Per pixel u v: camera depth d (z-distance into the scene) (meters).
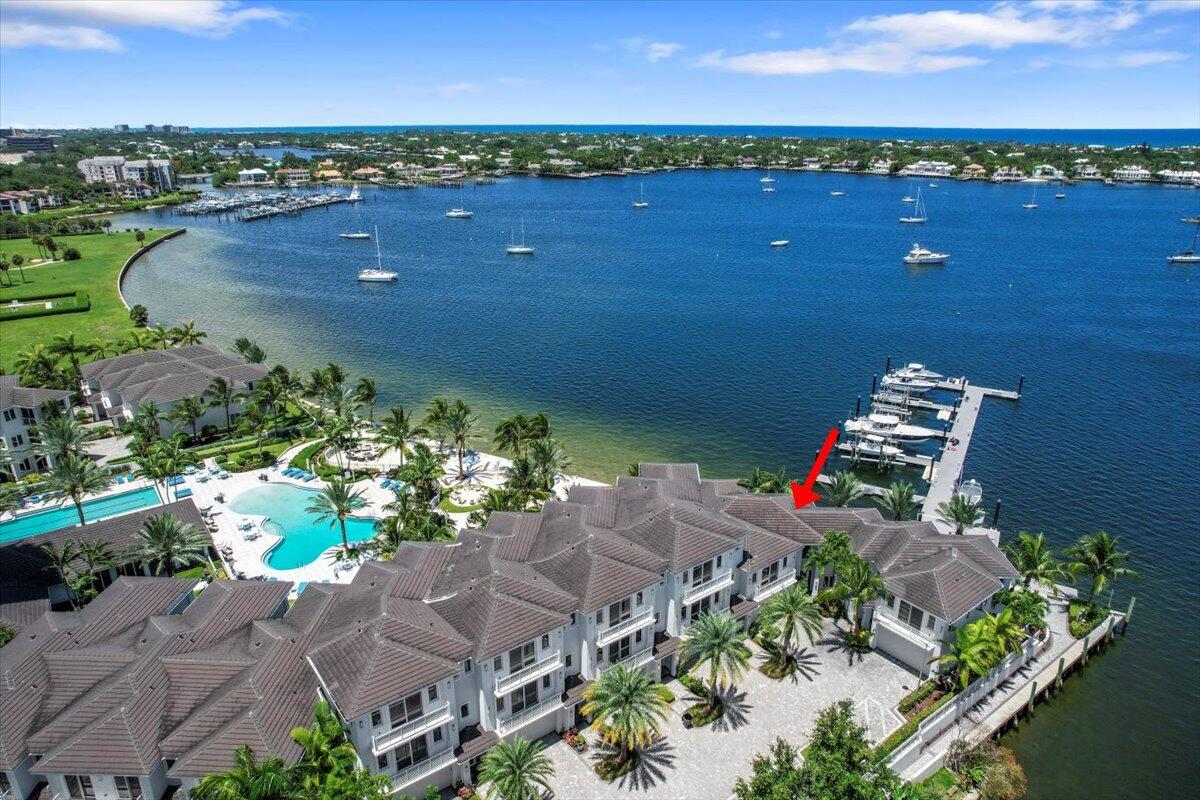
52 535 63.16
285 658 44.97
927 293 184.50
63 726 41.09
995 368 129.25
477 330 155.38
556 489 81.56
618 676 43.19
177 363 101.38
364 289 194.12
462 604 45.53
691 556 51.19
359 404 93.25
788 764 38.38
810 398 116.31
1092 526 78.38
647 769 44.47
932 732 48.09
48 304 161.50
